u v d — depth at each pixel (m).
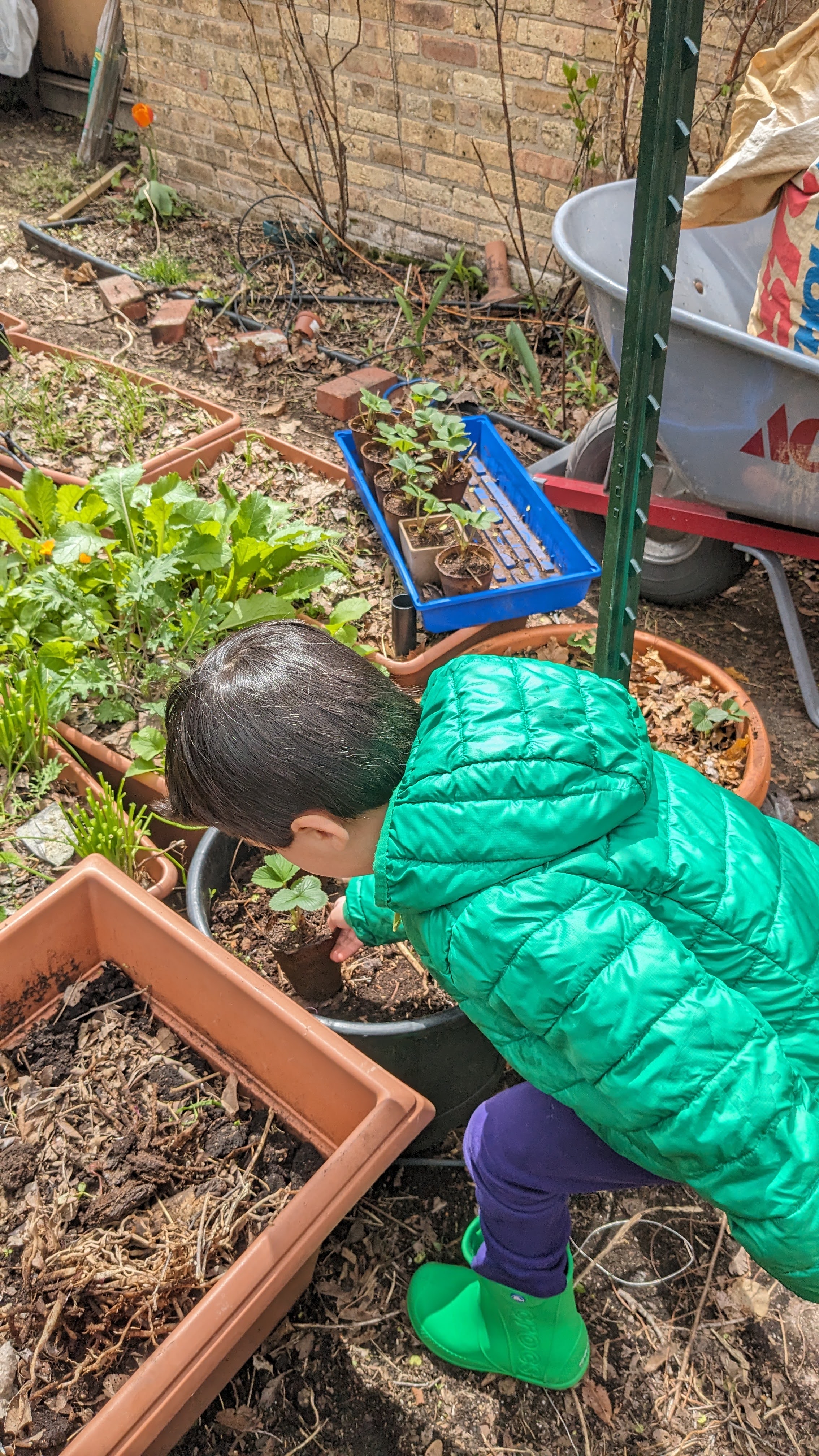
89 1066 1.59
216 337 4.30
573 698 0.98
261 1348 1.60
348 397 3.66
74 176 5.91
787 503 2.40
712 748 2.23
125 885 1.61
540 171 4.14
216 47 4.85
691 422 2.37
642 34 3.57
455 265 4.36
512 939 0.89
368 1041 1.58
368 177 4.74
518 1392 1.57
